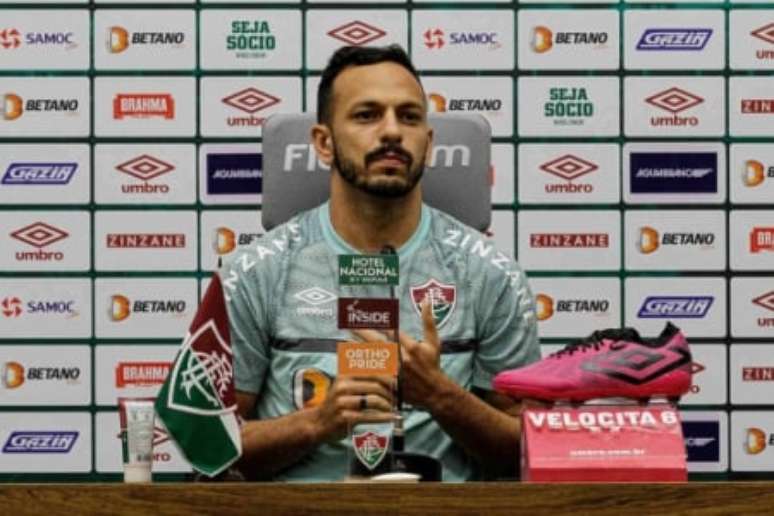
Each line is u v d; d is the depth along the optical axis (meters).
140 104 11.63
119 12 11.62
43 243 11.62
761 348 11.62
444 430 6.78
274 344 7.08
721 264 11.64
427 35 11.61
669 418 5.53
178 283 11.62
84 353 11.62
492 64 11.62
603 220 11.62
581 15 11.62
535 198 11.62
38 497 5.05
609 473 5.43
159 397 5.79
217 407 5.82
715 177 11.64
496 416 6.75
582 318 11.59
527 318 7.24
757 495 5.04
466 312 7.11
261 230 11.59
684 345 5.78
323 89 7.14
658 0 11.62
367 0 11.60
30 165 11.61
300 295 7.07
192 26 11.62
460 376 7.04
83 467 11.55
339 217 7.14
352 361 5.96
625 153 11.63
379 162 6.93
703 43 11.63
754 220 11.64
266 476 6.81
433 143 7.52
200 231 11.61
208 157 11.61
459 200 7.50
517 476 6.96
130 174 11.63
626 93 11.63
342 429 6.55
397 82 6.97
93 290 11.62
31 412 11.59
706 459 11.57
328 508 5.06
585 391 5.66
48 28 11.62
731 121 11.64
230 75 11.62
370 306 6.08
